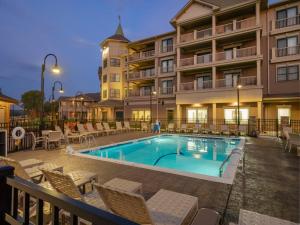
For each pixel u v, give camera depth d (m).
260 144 9.81
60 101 37.97
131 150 10.60
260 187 3.93
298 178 4.51
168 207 2.34
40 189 1.20
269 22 17.12
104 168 5.26
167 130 17.80
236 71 18.39
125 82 28.39
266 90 17.05
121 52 29.59
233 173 4.76
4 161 3.23
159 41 23.22
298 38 15.97
